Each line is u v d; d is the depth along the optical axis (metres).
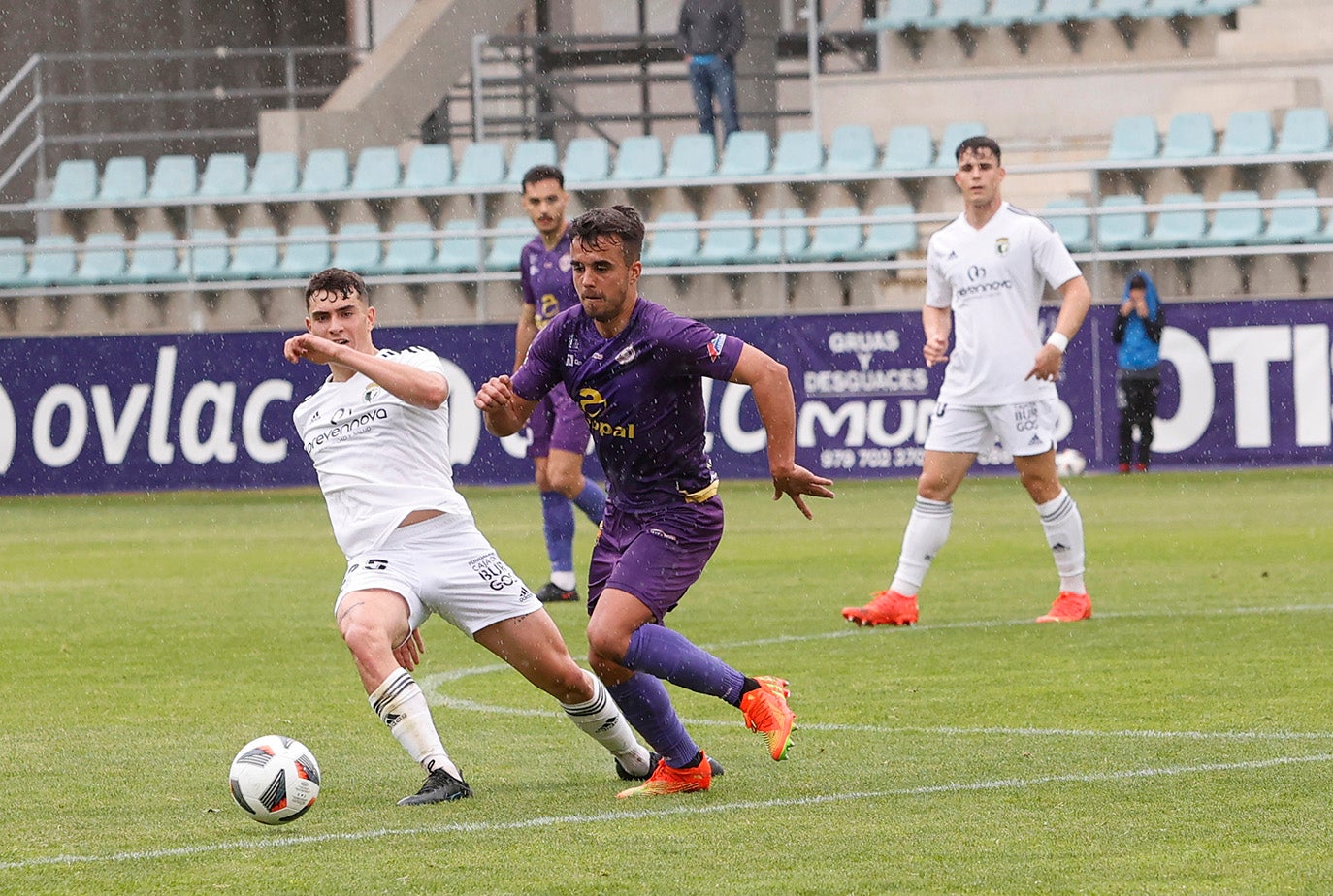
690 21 63.34
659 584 14.70
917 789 14.77
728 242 58.88
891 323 51.28
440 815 14.04
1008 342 25.62
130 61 75.25
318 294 15.37
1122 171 58.22
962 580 31.66
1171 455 50.88
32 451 54.19
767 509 46.06
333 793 15.12
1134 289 50.12
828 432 51.78
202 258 62.44
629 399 14.61
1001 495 48.69
